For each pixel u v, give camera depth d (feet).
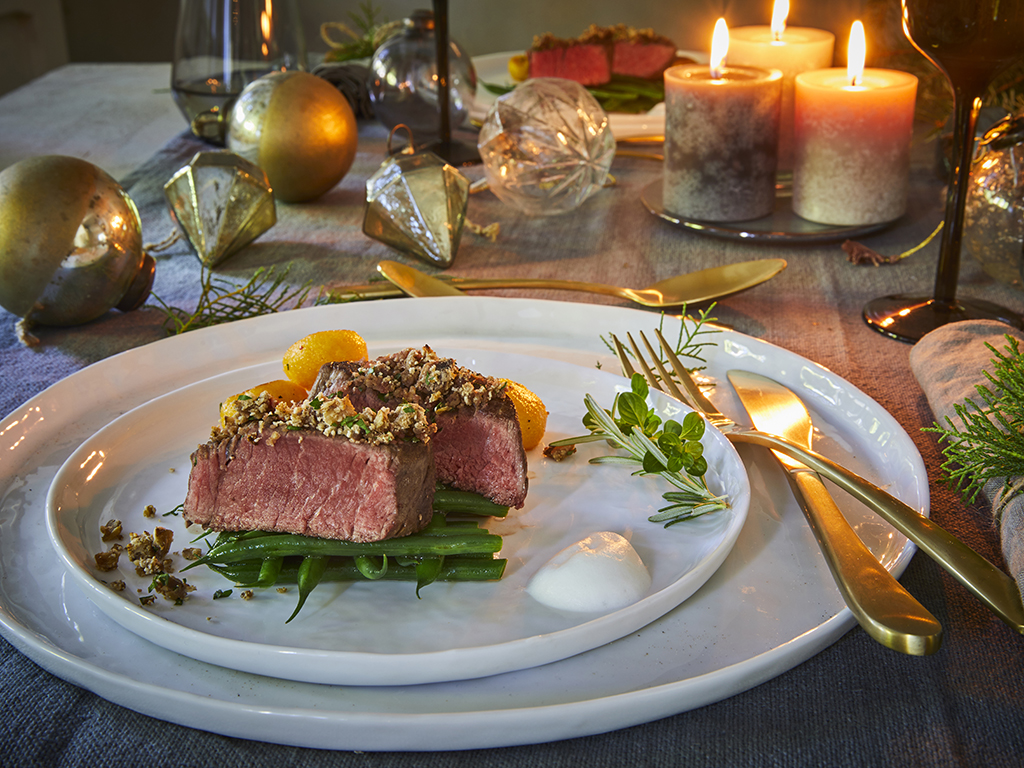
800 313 2.12
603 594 1.39
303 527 1.53
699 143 2.40
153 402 1.73
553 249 2.42
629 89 3.11
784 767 1.16
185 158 2.95
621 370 1.86
